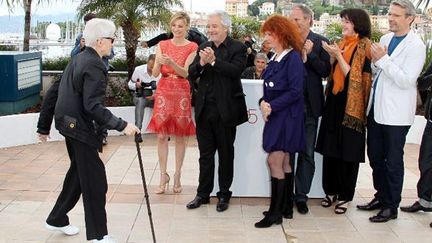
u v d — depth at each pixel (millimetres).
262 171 5949
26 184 6406
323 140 5520
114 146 8461
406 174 7230
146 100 8930
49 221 4859
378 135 5383
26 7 10102
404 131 5227
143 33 10586
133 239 4883
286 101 4953
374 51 5086
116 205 5746
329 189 5805
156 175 6918
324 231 5160
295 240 4926
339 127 5406
